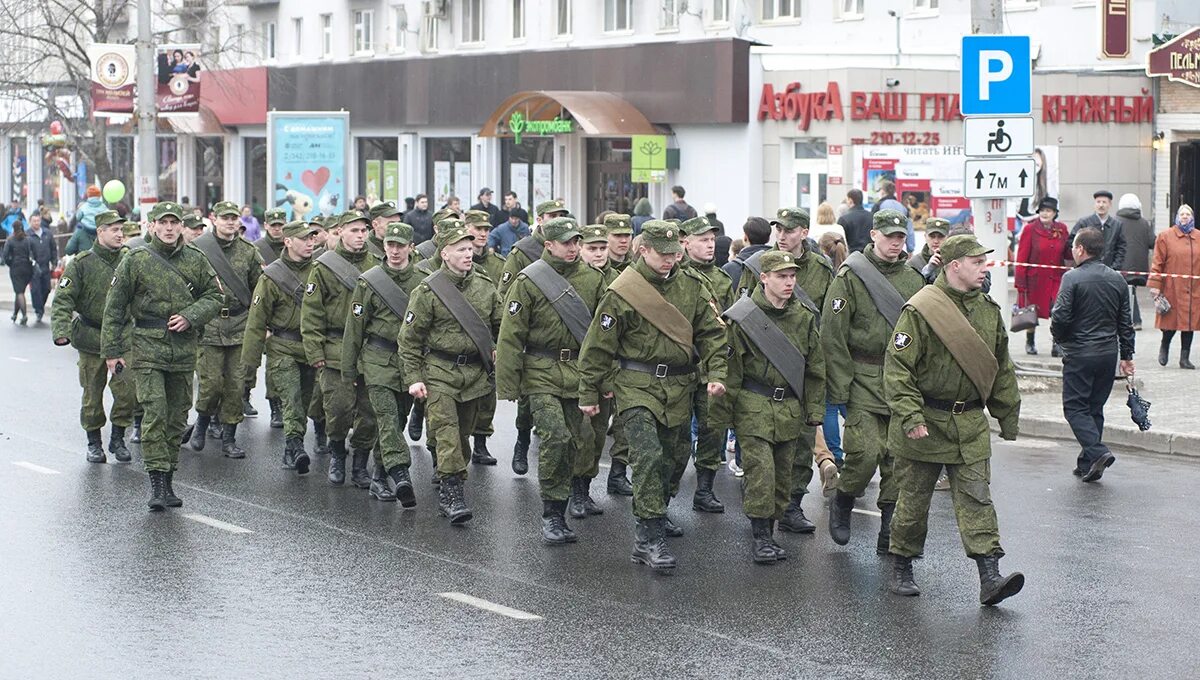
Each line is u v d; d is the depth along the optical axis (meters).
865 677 9.66
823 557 12.93
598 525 14.20
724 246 21.88
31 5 51.50
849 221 25.75
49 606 11.32
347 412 15.94
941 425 11.35
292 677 9.66
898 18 37.28
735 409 12.70
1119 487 15.84
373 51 51.12
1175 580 12.07
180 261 15.05
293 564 12.63
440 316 14.16
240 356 17.98
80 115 56.69
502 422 20.66
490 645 10.35
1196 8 38.53
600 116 38.94
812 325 12.73
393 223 15.05
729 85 37.59
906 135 36.31
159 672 9.77
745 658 10.05
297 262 17.28
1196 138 38.56
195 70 35.12
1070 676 9.69
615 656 10.10
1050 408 20.09
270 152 37.66
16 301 35.47
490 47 46.72
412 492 14.70
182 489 15.84
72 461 17.42
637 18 42.41
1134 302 28.36
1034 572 12.34
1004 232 21.31
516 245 17.38
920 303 11.34
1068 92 37.84
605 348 12.59
